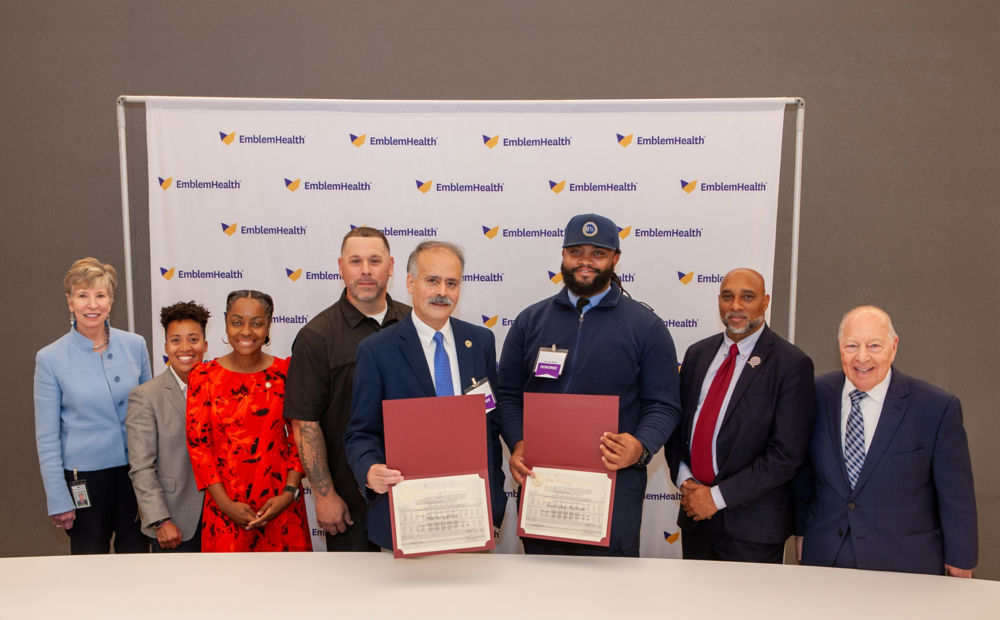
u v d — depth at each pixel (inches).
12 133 132.0
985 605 62.3
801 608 61.2
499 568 70.2
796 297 130.6
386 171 117.1
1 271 133.5
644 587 65.5
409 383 78.7
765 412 86.7
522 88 129.6
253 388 97.1
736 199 114.3
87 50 130.3
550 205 116.7
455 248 81.6
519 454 78.9
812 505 83.0
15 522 135.7
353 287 97.4
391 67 129.9
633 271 116.9
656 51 128.4
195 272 117.8
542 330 89.2
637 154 115.0
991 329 129.3
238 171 116.9
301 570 69.1
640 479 86.0
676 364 87.0
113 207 132.5
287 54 129.8
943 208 128.3
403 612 59.7
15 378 134.6
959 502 73.7
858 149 128.3
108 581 66.1
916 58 126.6
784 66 127.6
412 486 66.5
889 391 77.8
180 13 129.5
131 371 105.1
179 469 98.9
